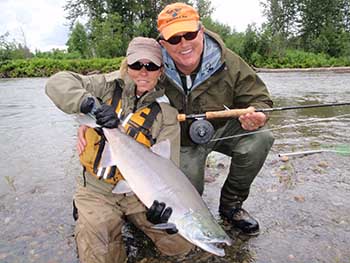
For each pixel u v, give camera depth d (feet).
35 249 4.45
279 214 5.18
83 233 3.86
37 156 8.04
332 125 10.69
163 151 3.96
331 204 5.41
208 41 4.54
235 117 4.60
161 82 4.64
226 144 4.96
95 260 3.81
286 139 9.10
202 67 4.48
